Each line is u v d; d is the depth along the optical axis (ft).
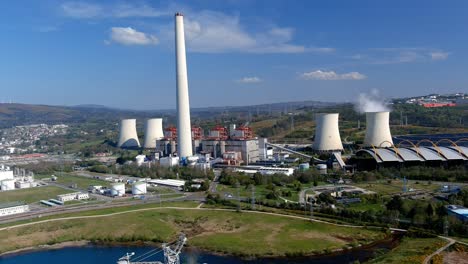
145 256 490.49
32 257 503.20
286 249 480.64
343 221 554.46
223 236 531.91
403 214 551.59
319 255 466.29
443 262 395.55
